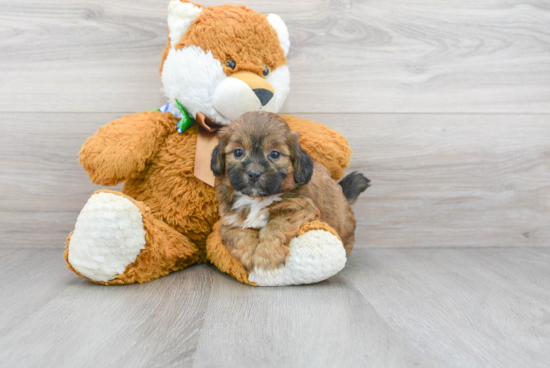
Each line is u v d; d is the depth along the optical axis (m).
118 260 0.73
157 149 0.84
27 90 0.95
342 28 0.98
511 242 1.03
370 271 0.84
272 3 0.96
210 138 0.83
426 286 0.76
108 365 0.53
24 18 0.94
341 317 0.64
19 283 0.76
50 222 0.98
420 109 1.00
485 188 1.02
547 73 1.01
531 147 1.02
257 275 0.74
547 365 0.53
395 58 0.99
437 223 1.02
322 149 0.86
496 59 1.00
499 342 0.58
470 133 1.01
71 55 0.95
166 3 0.95
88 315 0.64
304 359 0.54
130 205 0.73
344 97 0.99
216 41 0.80
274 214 0.75
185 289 0.73
